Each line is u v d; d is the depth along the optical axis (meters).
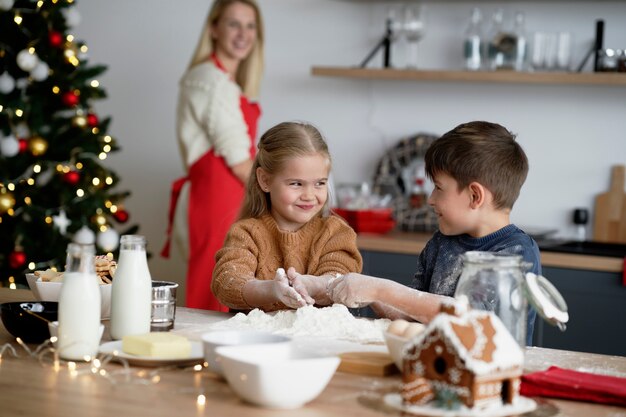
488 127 2.32
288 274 2.21
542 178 4.38
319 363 1.41
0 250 4.58
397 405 1.43
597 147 4.27
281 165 2.52
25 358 1.73
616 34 4.24
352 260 2.54
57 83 4.63
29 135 4.61
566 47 4.18
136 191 5.29
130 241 1.87
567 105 4.32
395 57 4.66
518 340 1.61
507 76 4.15
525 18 4.39
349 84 4.75
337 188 4.56
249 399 1.44
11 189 4.52
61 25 4.67
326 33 4.79
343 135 4.77
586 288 3.66
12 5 4.50
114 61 5.31
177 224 4.43
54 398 1.46
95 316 1.71
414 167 4.56
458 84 4.52
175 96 5.19
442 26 4.55
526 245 2.26
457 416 1.36
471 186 2.26
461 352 1.36
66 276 1.71
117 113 5.32
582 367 1.75
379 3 4.68
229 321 2.06
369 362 1.65
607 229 4.25
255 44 4.52
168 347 1.68
